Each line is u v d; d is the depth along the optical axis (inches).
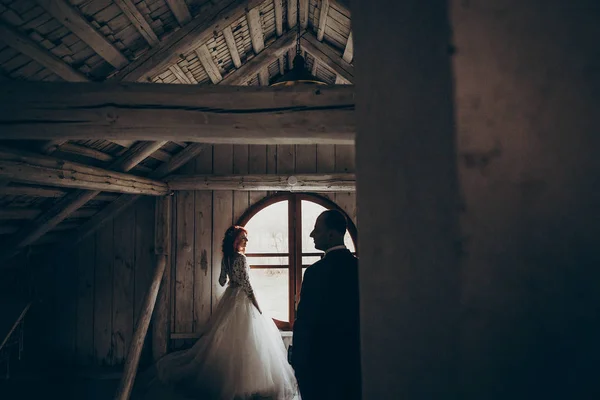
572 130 21.8
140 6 77.5
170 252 164.7
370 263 28.1
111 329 162.7
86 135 60.8
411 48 24.7
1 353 127.6
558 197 21.4
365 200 28.9
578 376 20.6
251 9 95.3
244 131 60.7
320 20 119.8
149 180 142.6
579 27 22.2
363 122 29.6
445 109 22.3
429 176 23.1
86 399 128.7
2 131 59.6
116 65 85.7
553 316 20.8
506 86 21.9
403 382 24.3
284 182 162.9
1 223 104.1
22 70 70.7
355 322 56.3
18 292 135.6
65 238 154.7
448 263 21.6
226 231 158.2
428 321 22.8
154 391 130.9
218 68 120.1
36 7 61.3
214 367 127.9
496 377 20.6
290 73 80.7
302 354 57.1
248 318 132.1
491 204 21.3
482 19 22.3
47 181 83.8
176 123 60.3
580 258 21.1
